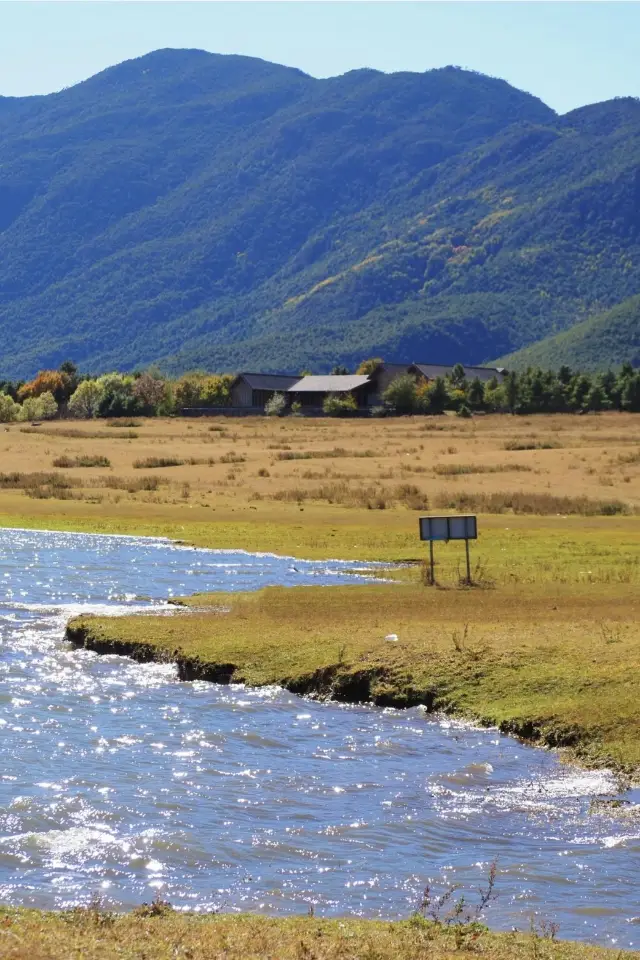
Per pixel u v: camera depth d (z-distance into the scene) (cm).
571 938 2042
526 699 3550
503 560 6869
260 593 5684
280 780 2952
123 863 2391
